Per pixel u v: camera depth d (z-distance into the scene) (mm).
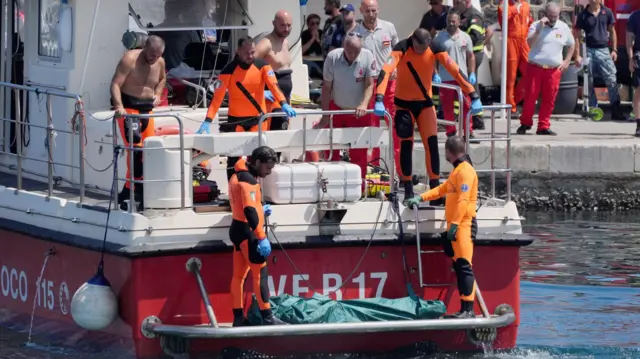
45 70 40188
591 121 71375
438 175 36156
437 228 34344
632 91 76000
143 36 37000
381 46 44781
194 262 32688
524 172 61875
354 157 37500
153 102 36375
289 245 33156
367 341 33656
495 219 34719
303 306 32594
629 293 43438
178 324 32656
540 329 38375
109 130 36656
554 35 64438
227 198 36156
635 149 61625
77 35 38188
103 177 37219
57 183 39219
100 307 32562
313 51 65375
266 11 41281
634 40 65500
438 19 59188
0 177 41688
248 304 33094
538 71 64875
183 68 40812
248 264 32250
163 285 32469
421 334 34000
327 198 33531
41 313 36562
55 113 39594
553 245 52062
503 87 67375
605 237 53875
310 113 34125
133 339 32438
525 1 70812
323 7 71312
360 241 33625
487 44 72375
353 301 33219
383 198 34375
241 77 35312
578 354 35281
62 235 34906
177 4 39844
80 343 34812
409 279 34156
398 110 35688
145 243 32312
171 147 32656
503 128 67562
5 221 37688
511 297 34719
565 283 44969
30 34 41438
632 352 35500
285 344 33094
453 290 34469
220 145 33094
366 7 44344
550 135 65375
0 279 38875
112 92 35812
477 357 34312
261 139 33375
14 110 43500
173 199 32656
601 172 61750
